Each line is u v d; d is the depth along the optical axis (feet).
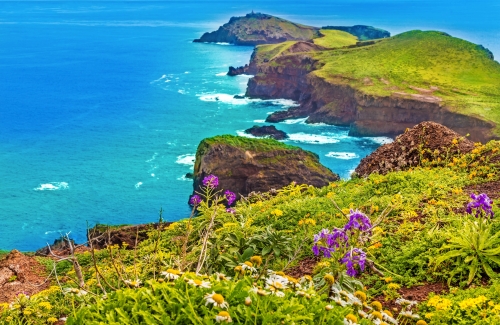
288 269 28.14
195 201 37.91
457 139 50.31
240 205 44.42
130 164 264.93
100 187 234.79
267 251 27.02
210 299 13.64
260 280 18.72
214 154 183.62
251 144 188.14
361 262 20.34
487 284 23.90
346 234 22.45
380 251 28.32
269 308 14.29
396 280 25.53
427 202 35.65
